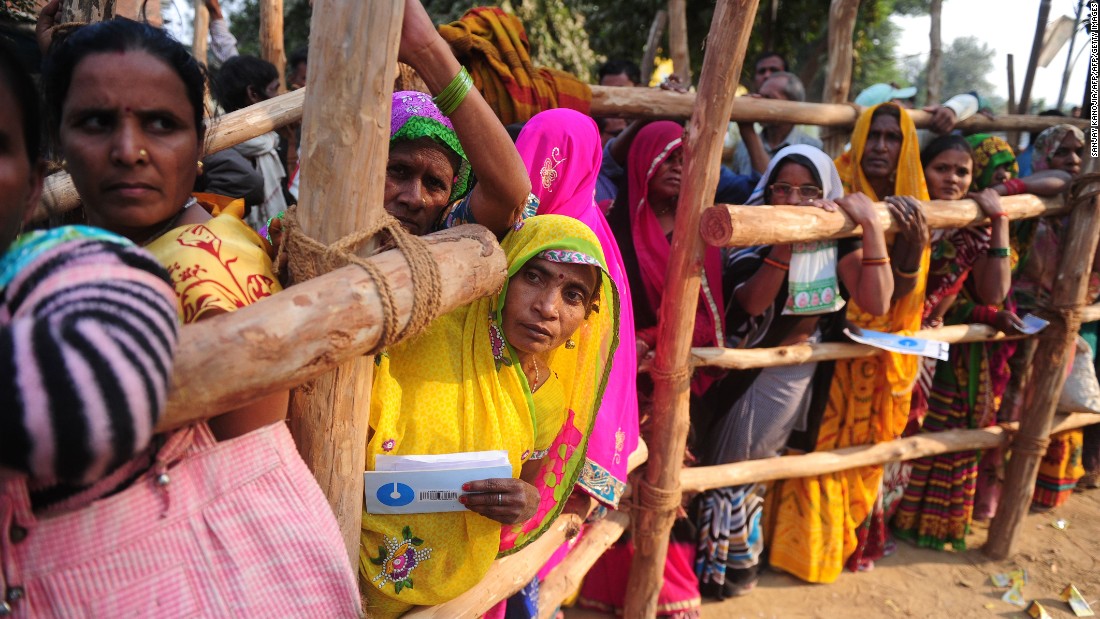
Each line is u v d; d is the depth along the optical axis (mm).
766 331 3129
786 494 3398
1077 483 4688
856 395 3305
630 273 2957
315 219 1139
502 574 1854
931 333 3424
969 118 4332
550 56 8461
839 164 3543
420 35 1282
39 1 2703
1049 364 3621
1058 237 3943
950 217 3154
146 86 1029
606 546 2648
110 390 636
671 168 2881
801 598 3307
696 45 7914
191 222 1170
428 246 1178
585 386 1807
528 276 1574
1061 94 6488
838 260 3018
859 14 8664
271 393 923
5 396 611
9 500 796
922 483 3768
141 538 885
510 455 1582
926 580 3533
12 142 855
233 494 968
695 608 3074
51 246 736
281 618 995
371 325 1018
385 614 1605
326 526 1065
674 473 2750
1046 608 3367
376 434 1454
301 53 4516
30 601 822
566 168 2252
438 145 1651
